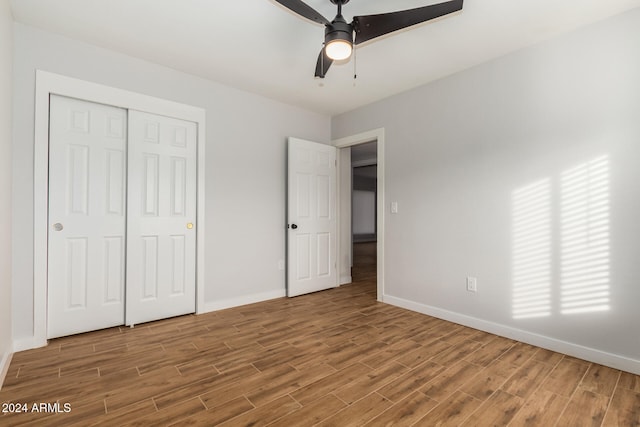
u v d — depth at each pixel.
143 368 1.97
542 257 2.32
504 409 1.59
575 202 2.17
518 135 2.45
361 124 3.80
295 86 3.23
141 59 2.70
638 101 1.94
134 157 2.69
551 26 2.16
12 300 2.16
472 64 2.71
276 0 1.61
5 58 1.92
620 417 1.53
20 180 2.20
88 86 2.45
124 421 1.47
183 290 2.98
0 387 1.73
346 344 2.36
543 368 2.00
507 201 2.51
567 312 2.21
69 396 1.66
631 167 1.95
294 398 1.67
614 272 2.01
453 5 1.63
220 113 3.18
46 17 2.13
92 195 2.53
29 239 2.23
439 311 2.97
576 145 2.17
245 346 2.31
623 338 1.98
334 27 1.78
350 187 4.55
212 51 2.56
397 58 2.62
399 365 2.04
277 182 3.65
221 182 3.19
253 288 3.45
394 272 3.38
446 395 1.71
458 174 2.84
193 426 1.44
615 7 1.95
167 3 1.97
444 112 2.96
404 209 3.29
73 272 2.46
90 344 2.32
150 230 2.78
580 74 2.15
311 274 3.88
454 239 2.86
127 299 2.67
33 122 2.24
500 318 2.55
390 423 1.48
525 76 2.42
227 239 3.24
